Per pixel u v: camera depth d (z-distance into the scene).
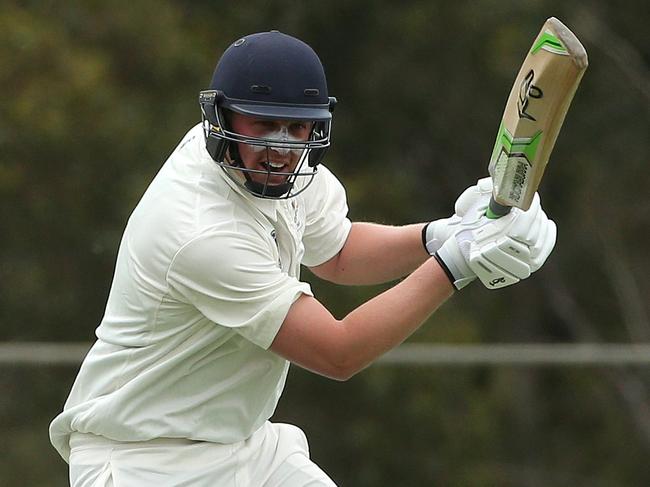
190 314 14.52
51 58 47.47
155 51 49.34
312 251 16.72
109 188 48.44
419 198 56.34
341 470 50.31
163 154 48.31
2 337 48.94
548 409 58.66
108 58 49.09
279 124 14.07
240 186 14.40
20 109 46.94
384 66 54.44
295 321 14.12
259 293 14.12
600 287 58.84
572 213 58.19
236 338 14.69
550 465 57.88
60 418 15.38
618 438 58.81
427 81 54.69
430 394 50.91
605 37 56.75
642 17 57.03
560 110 13.61
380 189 54.19
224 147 14.07
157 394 14.86
